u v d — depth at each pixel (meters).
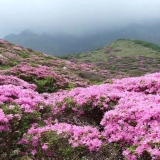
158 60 101.81
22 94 9.73
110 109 9.17
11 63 29.98
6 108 7.97
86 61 104.81
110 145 7.21
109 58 109.25
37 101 9.38
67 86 21.44
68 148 6.97
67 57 114.19
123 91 11.34
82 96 9.95
